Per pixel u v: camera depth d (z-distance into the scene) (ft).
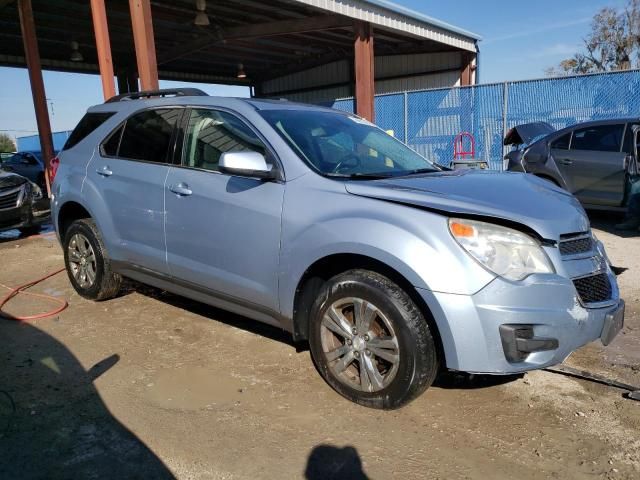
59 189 16.76
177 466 8.57
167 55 62.90
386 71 71.72
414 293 9.46
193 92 14.61
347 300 10.18
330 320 10.48
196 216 12.53
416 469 8.49
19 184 28.48
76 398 10.73
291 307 11.02
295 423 9.79
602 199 28.25
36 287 18.76
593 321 9.51
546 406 10.33
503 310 8.81
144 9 28.45
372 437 9.34
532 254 9.12
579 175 28.94
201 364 12.28
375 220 9.70
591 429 9.53
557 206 10.23
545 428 9.57
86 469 8.48
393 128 52.95
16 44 58.23
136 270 14.69
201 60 75.36
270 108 12.80
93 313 15.78
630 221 26.63
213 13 50.52
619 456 8.75
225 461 8.70
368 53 45.93
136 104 15.28
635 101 40.50
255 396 10.78
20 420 9.89
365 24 45.62
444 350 9.14
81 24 51.26
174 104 14.03
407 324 9.41
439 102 49.70
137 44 28.76
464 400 10.57
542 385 11.18
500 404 10.41
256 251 11.41
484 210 9.31
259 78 88.63
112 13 47.73
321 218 10.36
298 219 10.66
